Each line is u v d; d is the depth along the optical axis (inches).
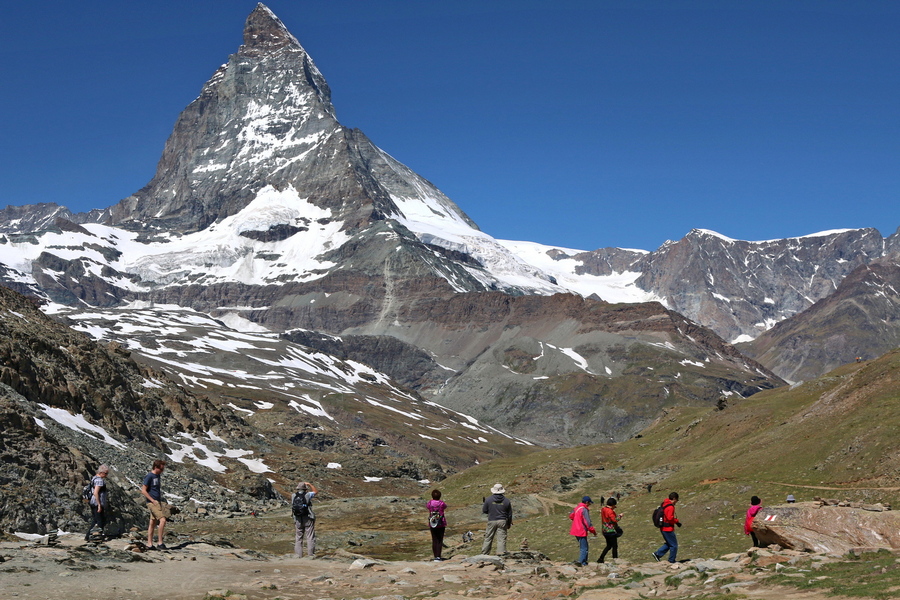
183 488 3828.7
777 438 2925.7
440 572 1247.5
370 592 1072.2
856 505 1606.8
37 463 2203.5
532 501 3575.3
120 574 1093.1
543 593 1041.5
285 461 5713.6
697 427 4042.8
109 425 4220.0
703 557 1882.4
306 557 1461.6
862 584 911.7
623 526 2413.9
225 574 1167.0
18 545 1206.3
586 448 5078.7
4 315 4564.5
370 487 5871.1
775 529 1328.7
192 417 5733.3
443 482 4800.7
